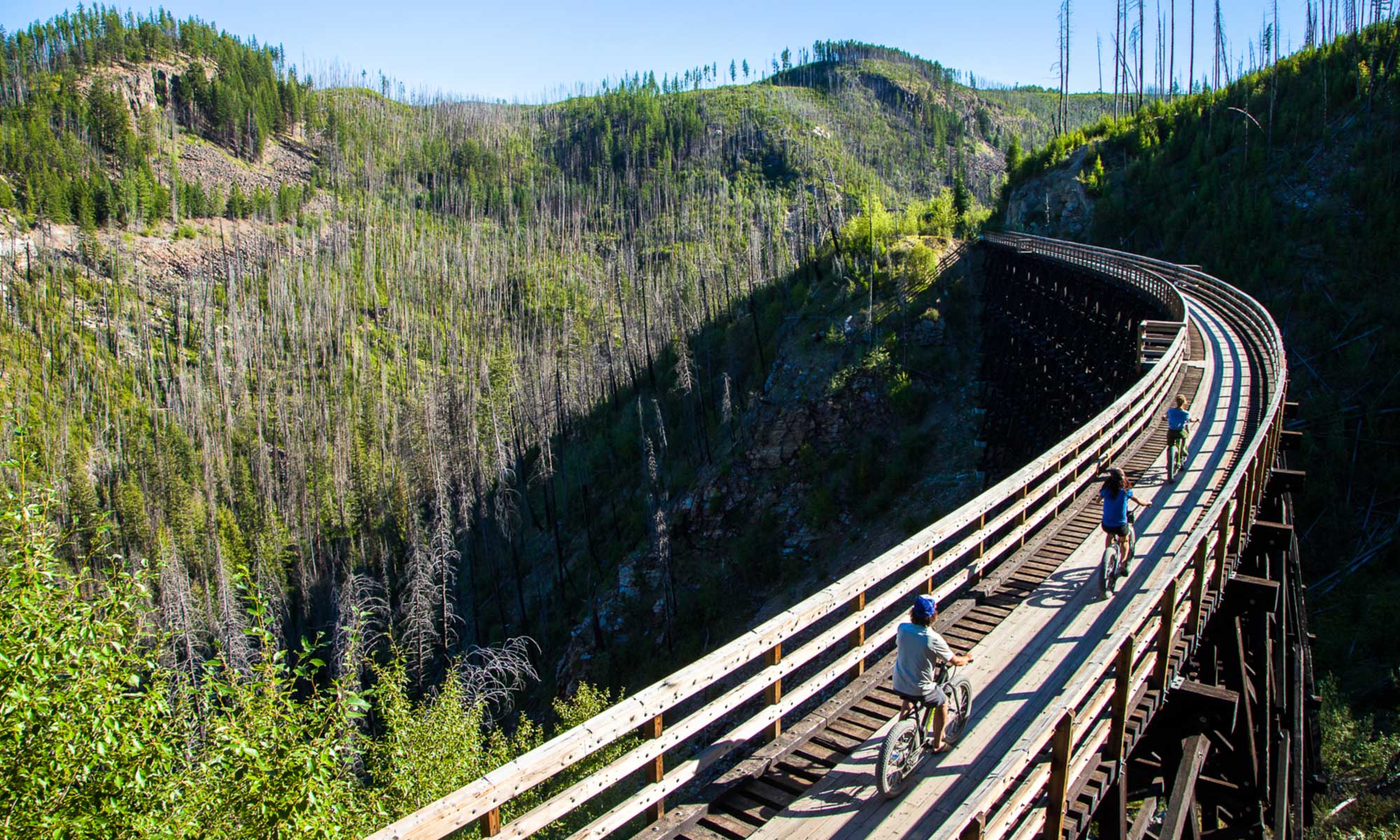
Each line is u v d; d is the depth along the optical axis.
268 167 199.62
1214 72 90.88
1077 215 57.34
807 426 50.75
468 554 70.00
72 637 6.88
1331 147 46.09
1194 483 14.20
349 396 107.44
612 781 5.43
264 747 7.77
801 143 197.62
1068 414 34.03
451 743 15.55
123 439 96.31
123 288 135.38
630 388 83.00
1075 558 11.59
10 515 7.17
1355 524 30.36
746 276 93.38
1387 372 34.41
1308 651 15.78
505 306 138.75
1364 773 19.20
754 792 6.61
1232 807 10.91
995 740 7.32
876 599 8.35
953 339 52.09
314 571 70.12
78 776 6.91
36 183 148.38
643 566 52.12
